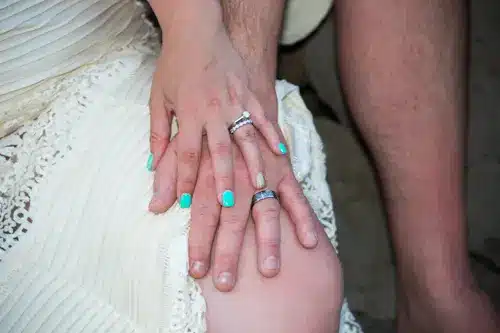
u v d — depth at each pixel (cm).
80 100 94
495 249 133
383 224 140
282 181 89
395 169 111
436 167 108
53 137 91
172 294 80
